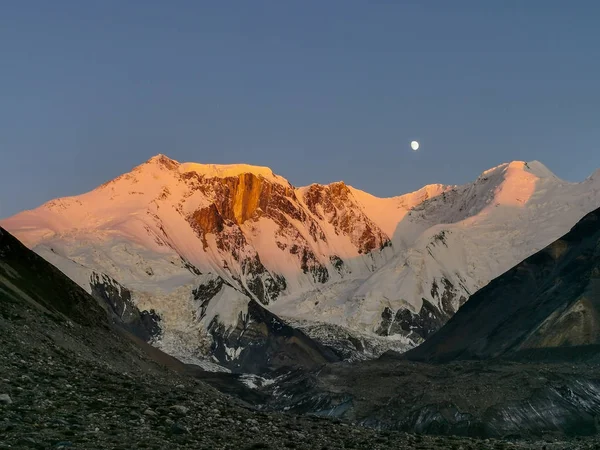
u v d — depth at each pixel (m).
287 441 54.91
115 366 77.25
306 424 65.62
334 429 65.38
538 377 170.12
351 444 58.34
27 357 62.19
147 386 64.06
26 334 68.94
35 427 45.84
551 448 68.88
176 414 55.84
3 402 49.31
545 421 152.12
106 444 44.84
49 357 64.75
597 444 74.44
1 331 66.31
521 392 161.50
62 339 74.94
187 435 50.66
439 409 156.38
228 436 52.72
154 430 50.28
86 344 81.06
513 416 152.62
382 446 59.56
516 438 141.25
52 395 53.44
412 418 157.38
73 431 46.25
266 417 64.31
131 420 51.56
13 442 42.31
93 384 59.53
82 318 93.88
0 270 86.81
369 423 164.38
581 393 163.38
